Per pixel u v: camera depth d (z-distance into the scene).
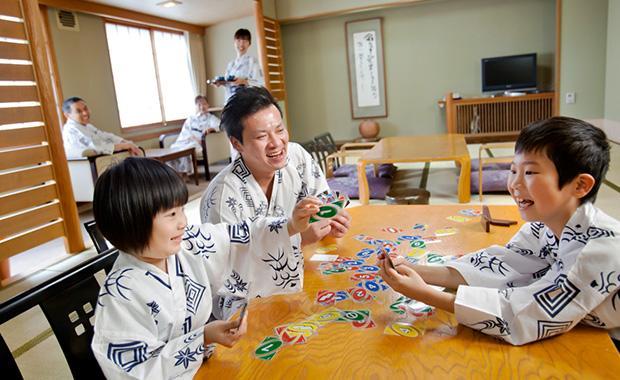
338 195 1.21
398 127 7.85
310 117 8.20
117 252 1.08
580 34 6.29
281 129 1.32
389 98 7.77
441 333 0.87
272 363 0.82
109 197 0.81
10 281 3.06
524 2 6.91
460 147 4.28
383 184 4.38
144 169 0.83
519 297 0.84
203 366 0.83
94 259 1.03
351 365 0.79
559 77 6.46
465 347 0.82
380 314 0.96
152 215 0.81
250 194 1.38
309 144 4.68
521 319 0.81
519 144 0.88
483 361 0.77
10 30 3.05
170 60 7.31
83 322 0.95
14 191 3.08
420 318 0.93
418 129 7.75
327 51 7.84
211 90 8.05
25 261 3.48
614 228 0.82
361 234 1.46
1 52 3.00
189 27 7.43
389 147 4.57
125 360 0.79
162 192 0.82
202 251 1.02
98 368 0.94
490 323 0.83
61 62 5.42
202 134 6.18
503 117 7.02
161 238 0.83
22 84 3.12
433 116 7.64
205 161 6.16
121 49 6.39
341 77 7.89
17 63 3.10
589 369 0.73
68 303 0.92
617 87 5.85
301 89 8.11
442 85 7.48
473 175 4.28
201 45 7.82
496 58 6.93
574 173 0.82
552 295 0.81
